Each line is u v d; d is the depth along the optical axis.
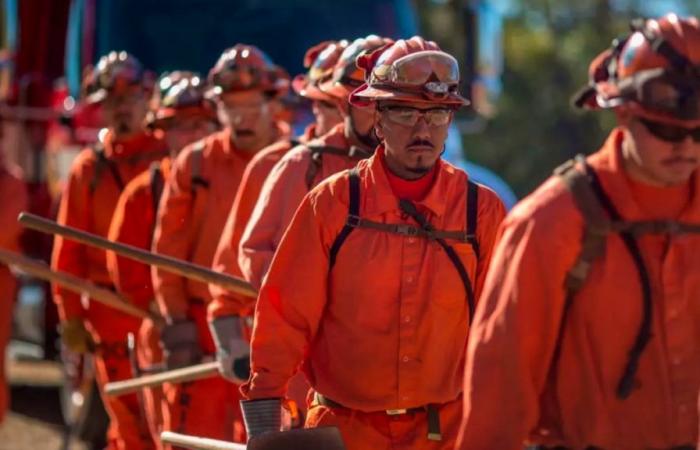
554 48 62.91
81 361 22.88
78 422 22.00
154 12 28.30
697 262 9.50
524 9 66.19
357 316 11.33
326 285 11.34
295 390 13.42
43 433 24.66
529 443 9.73
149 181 18.73
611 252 9.43
